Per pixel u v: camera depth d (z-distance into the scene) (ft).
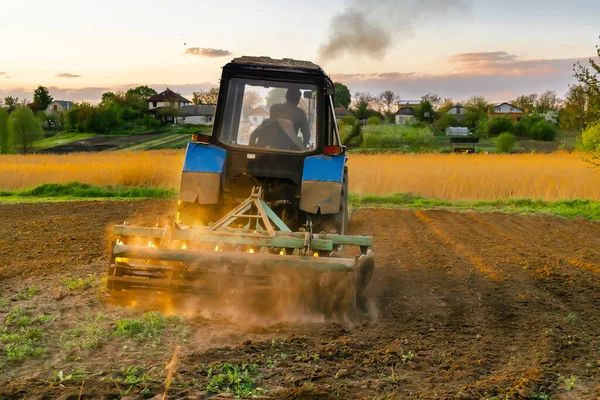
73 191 66.13
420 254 33.50
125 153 125.29
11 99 421.18
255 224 22.35
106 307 20.11
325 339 17.54
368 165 86.58
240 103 23.53
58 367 14.74
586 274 28.73
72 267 26.58
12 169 70.95
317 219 23.12
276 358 15.81
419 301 23.03
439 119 382.01
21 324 17.79
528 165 89.45
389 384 14.51
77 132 341.21
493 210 59.82
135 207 54.49
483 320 20.70
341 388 14.01
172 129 346.95
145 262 20.44
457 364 16.02
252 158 23.26
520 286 25.95
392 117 450.30
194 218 23.13
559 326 19.88
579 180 67.36
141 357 15.62
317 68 23.24
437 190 67.05
